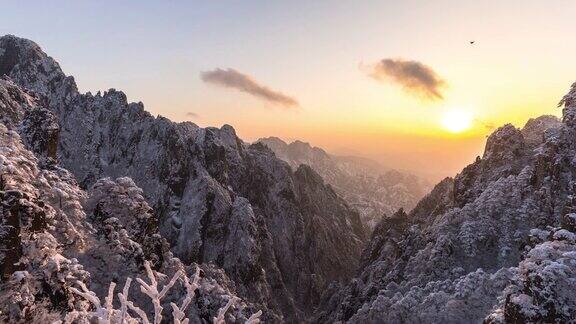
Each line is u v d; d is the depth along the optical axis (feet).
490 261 293.23
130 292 185.78
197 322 202.59
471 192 392.47
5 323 117.29
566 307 126.11
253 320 23.09
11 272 128.26
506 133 417.49
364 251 597.93
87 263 182.80
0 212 134.41
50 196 193.88
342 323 363.97
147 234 230.07
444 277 295.28
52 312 128.77
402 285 319.27
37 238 141.59
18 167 181.27
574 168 301.63
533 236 223.30
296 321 598.75
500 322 139.23
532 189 317.22
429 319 242.99
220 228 637.71
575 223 181.88
